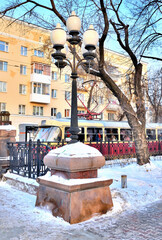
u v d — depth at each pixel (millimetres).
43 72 30406
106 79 10414
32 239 3496
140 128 11125
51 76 31516
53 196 4562
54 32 5871
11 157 7887
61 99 32312
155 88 17812
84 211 4355
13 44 28641
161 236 3660
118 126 15438
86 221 4297
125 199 5531
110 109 33094
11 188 6891
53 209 4500
